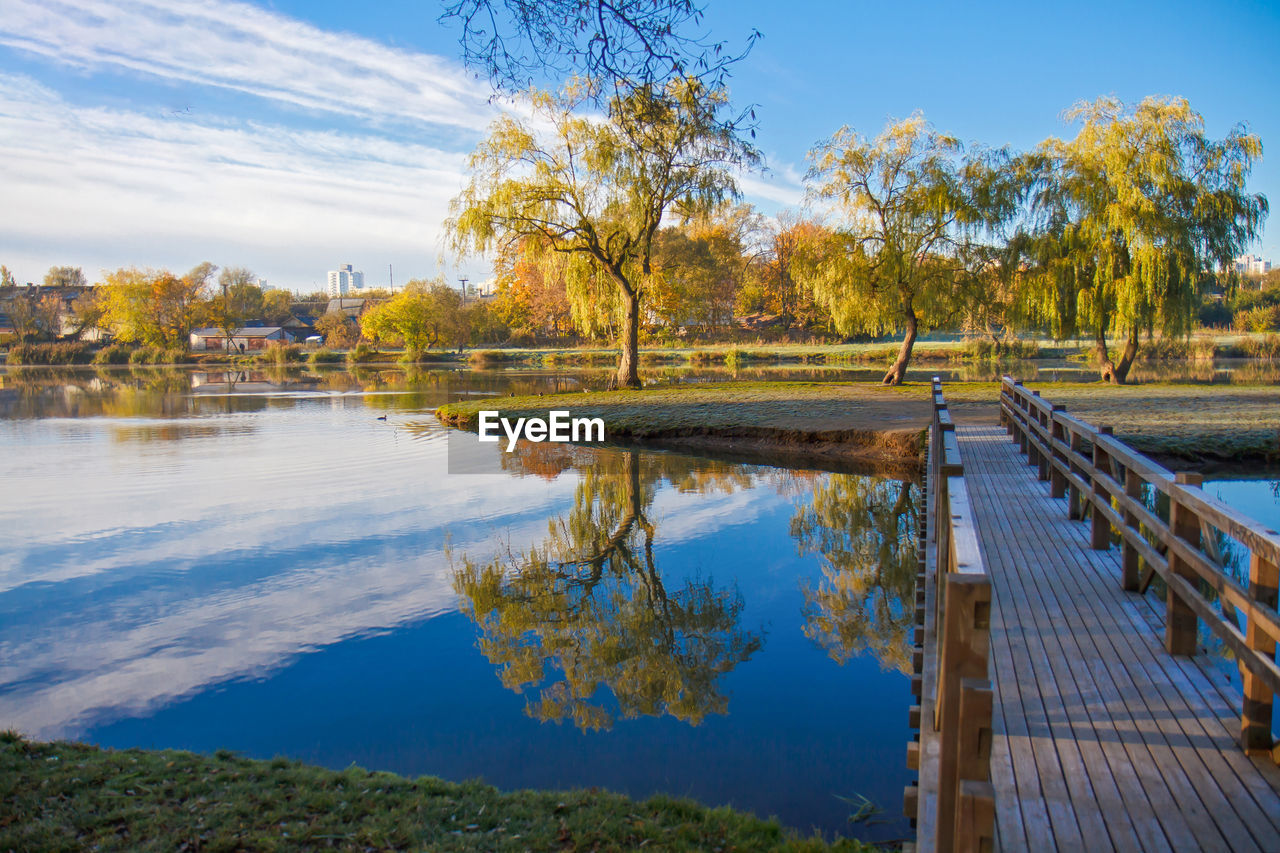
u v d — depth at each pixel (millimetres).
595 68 7082
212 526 13312
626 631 8914
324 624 9000
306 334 117125
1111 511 6828
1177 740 4043
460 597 9961
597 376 47781
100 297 89875
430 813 4652
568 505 14953
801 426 21031
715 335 75688
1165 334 28938
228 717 6703
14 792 4738
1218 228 27391
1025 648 5246
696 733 6477
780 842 4516
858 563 11367
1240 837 3234
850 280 30938
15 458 20078
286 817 4531
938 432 10016
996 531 8336
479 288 121438
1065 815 3416
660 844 4352
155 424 27156
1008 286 30656
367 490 16281
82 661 7875
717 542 12461
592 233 31781
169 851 4109
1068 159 29125
